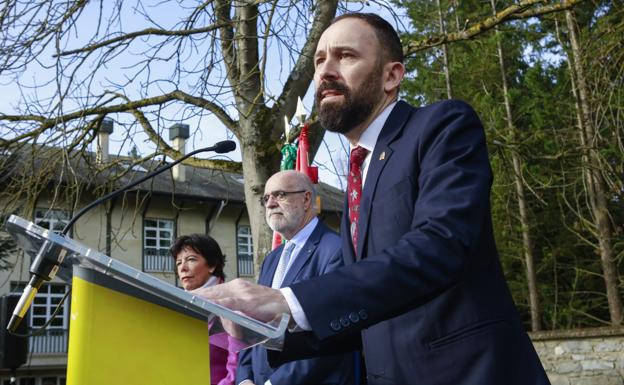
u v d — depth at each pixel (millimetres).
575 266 20469
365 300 1327
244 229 28469
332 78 1833
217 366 3861
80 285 1179
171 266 26281
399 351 1613
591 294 20938
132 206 25188
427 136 1636
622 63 8734
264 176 7102
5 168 7934
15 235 1377
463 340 1537
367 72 1827
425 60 18016
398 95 1890
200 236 4488
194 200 26797
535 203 19438
